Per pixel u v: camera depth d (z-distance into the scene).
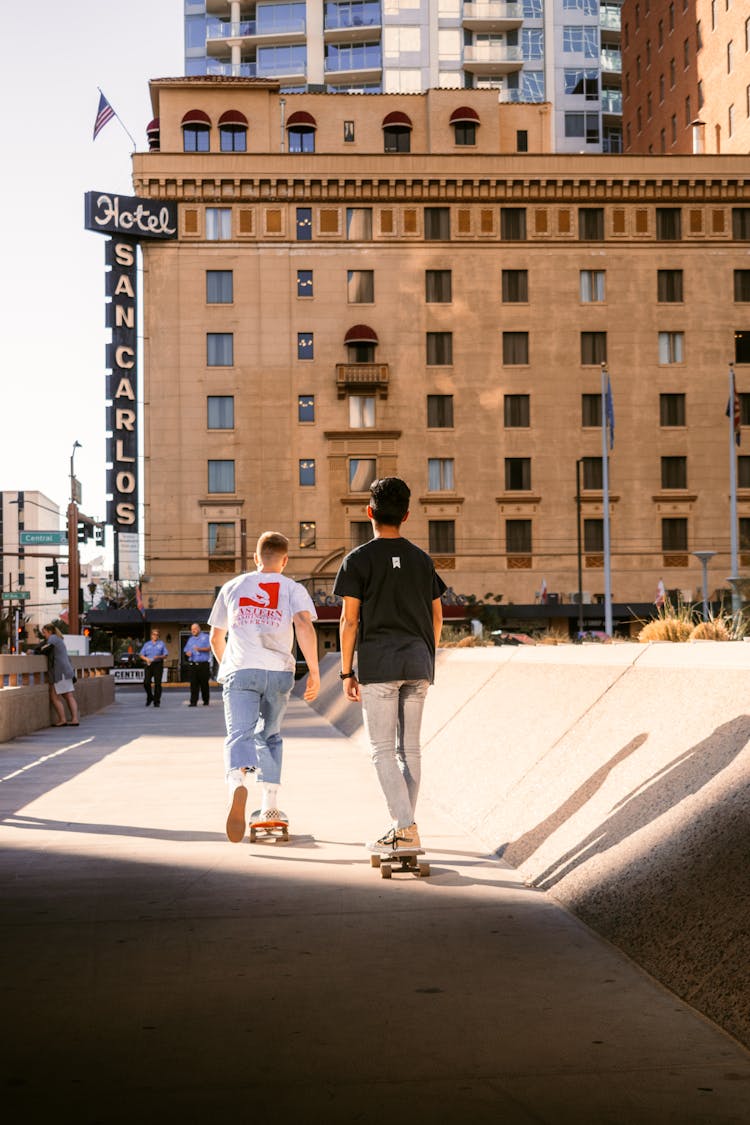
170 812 9.36
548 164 61.06
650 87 81.25
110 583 118.06
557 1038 3.95
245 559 59.69
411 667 6.81
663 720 7.13
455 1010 4.25
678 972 4.51
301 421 60.47
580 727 8.36
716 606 55.97
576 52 96.75
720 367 61.16
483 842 7.96
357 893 6.27
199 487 59.97
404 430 60.53
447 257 61.19
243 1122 3.31
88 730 19.69
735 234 61.69
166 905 6.00
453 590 60.12
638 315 61.25
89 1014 4.26
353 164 60.78
